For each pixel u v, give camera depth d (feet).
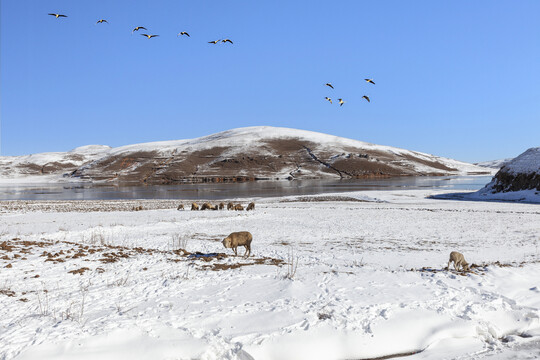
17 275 33.71
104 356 20.11
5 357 18.83
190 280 33.24
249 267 39.24
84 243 56.34
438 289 32.53
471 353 24.27
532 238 69.82
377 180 440.04
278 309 26.48
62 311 24.67
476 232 77.77
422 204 155.84
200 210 126.62
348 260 47.14
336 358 23.22
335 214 113.50
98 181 522.06
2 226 84.07
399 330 25.54
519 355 23.91
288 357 22.38
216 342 22.25
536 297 32.99
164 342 21.68
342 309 26.94
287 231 78.59
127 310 25.34
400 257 50.34
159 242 61.87
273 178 517.96
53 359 19.25
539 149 215.10
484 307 29.27
